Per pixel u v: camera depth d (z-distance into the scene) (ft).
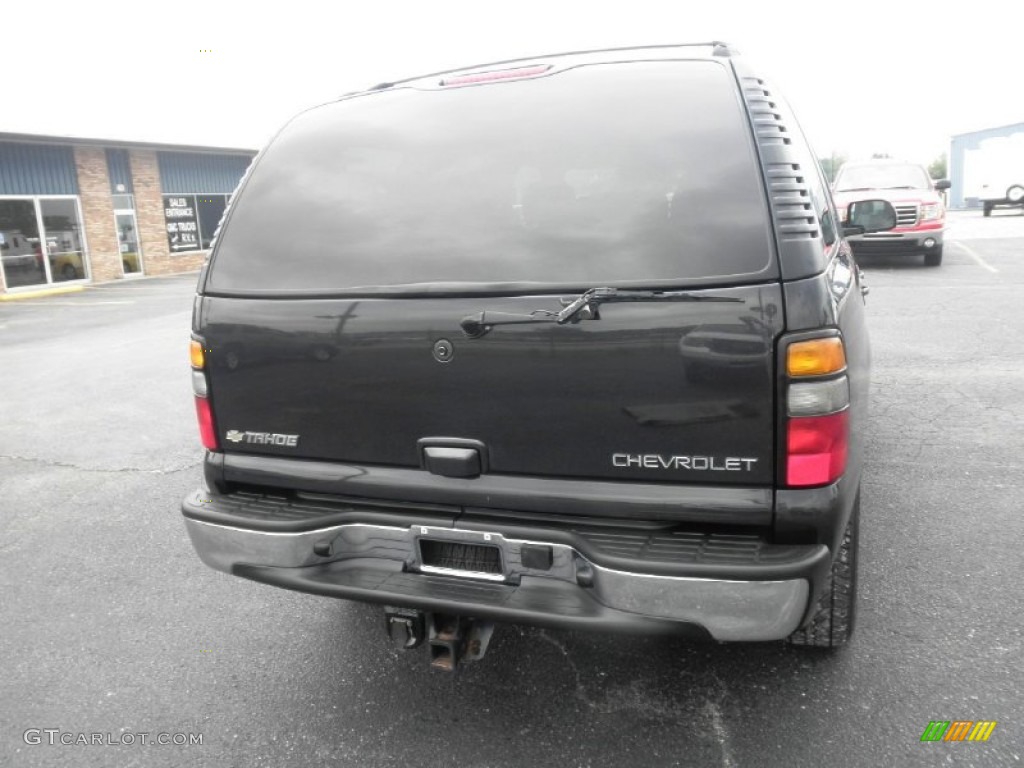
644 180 7.48
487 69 9.51
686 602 6.95
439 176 8.25
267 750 8.57
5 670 10.28
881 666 9.36
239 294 8.63
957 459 15.81
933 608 10.53
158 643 10.78
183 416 23.06
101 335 40.65
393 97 9.19
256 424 8.77
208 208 87.10
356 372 8.13
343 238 8.36
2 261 65.10
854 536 8.89
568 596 7.48
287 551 8.33
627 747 8.30
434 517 8.03
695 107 7.72
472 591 7.75
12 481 17.79
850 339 7.97
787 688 9.06
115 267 76.02
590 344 7.22
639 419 7.23
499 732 8.64
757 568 6.77
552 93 8.36
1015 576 11.27
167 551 13.79
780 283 6.81
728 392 6.96
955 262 48.03
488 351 7.55
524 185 7.88
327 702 9.32
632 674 9.52
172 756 8.54
